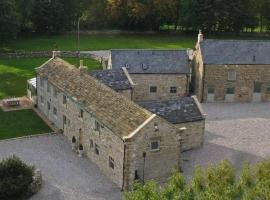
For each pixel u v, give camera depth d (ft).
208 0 448.65
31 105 256.32
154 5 454.40
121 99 190.39
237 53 274.36
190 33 465.88
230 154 205.46
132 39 432.25
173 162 183.83
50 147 208.03
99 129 187.21
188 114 208.44
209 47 275.18
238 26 464.24
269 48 278.46
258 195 137.90
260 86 276.41
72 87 214.48
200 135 210.59
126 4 456.04
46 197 168.35
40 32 443.32
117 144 175.22
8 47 384.27
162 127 176.76
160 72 268.62
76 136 207.41
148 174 178.40
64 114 218.38
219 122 241.55
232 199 140.77
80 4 462.60
